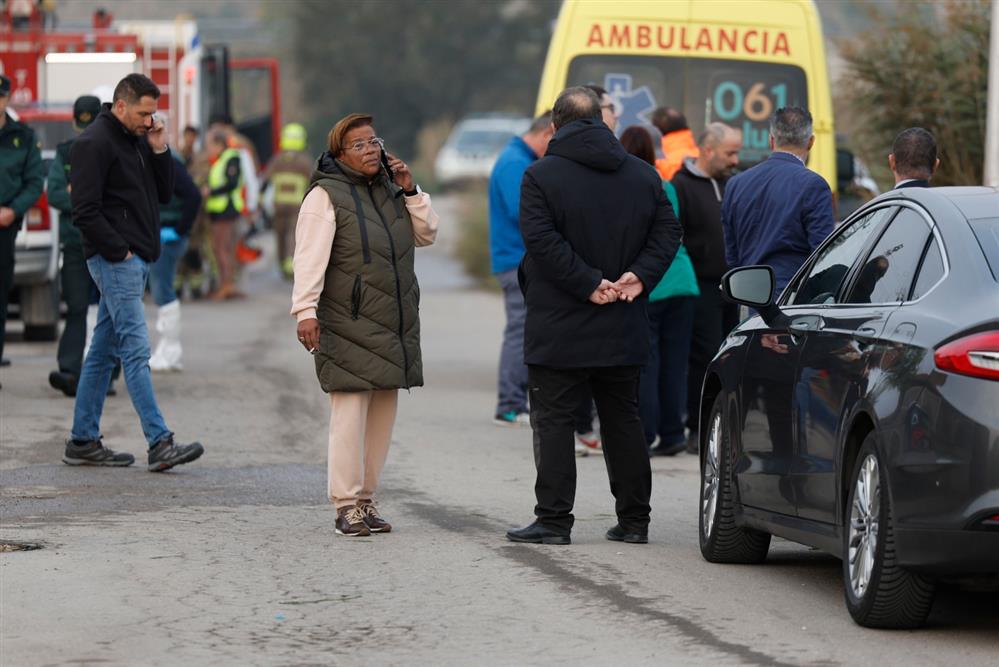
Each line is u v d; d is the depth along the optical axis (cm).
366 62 19875
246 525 2370
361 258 2244
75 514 2425
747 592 2014
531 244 2219
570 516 2302
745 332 2212
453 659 1695
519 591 1991
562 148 2250
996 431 1645
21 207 3569
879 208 2011
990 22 4150
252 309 6141
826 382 1912
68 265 3591
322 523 2398
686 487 2838
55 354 4484
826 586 2059
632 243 2252
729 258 2719
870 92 4453
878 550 1759
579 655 1711
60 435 3155
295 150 7381
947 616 1902
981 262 1756
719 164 3131
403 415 3638
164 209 4022
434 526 2398
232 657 1695
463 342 5278
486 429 3447
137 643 1742
